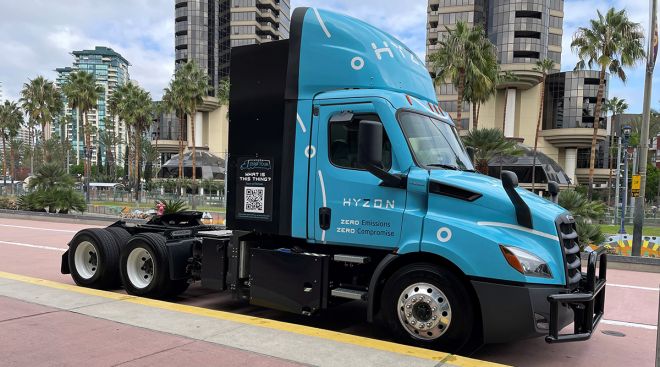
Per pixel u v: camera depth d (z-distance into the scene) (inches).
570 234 195.3
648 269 430.9
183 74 2434.8
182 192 2444.6
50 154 3371.1
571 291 186.9
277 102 229.8
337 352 180.2
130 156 3838.6
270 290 226.1
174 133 3750.0
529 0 2743.6
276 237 242.7
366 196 207.5
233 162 241.6
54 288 279.0
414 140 206.4
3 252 478.0
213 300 298.0
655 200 3004.4
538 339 229.3
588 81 2822.3
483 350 211.8
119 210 1106.7
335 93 217.5
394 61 223.6
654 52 585.3
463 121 2847.0
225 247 250.7
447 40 1368.1
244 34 3794.3
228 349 183.9
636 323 263.1
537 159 2479.1
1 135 3622.0
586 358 205.8
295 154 224.1
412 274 196.4
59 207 1042.7
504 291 178.9
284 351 181.5
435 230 191.9
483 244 183.0
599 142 2903.5
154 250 281.9
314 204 219.1
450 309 189.6
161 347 186.2
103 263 302.8
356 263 217.0
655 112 2674.7
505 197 189.0
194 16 3811.5
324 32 222.8
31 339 194.7
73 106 2383.1
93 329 207.0
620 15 1540.4
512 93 2819.9
